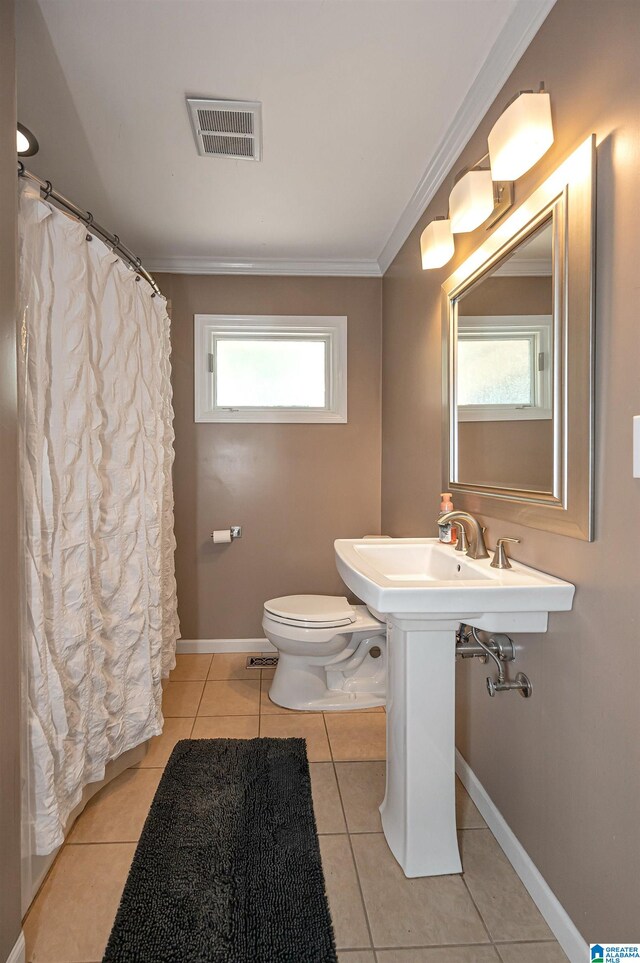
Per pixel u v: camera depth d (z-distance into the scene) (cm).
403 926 127
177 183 219
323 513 313
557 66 124
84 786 161
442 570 173
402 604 123
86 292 154
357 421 313
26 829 128
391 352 288
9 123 111
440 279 209
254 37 143
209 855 148
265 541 311
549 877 129
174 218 251
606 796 107
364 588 134
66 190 224
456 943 123
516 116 122
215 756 199
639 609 97
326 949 120
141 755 197
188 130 183
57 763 138
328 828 162
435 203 214
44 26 138
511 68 146
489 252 159
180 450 306
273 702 247
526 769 141
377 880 142
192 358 305
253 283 307
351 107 172
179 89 163
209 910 130
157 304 227
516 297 144
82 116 175
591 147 108
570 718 120
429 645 143
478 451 171
